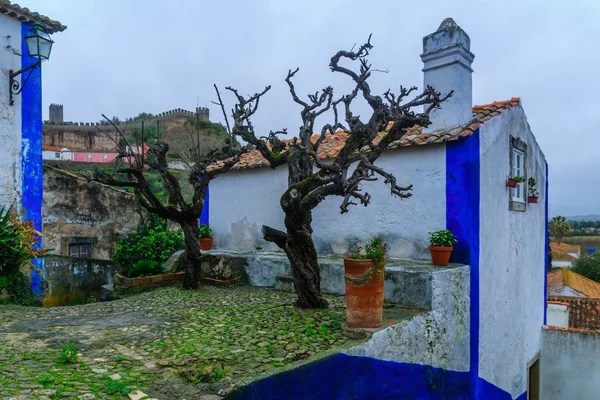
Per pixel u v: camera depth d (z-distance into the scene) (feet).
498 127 27.32
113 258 37.88
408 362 18.81
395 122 20.22
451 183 24.67
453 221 24.49
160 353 15.38
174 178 28.96
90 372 13.08
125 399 11.08
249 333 18.06
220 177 37.63
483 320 25.13
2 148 31.14
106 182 27.02
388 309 21.12
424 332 20.01
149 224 43.06
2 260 22.77
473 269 24.04
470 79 27.02
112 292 30.78
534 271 33.55
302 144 21.27
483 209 25.25
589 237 215.72
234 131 25.36
